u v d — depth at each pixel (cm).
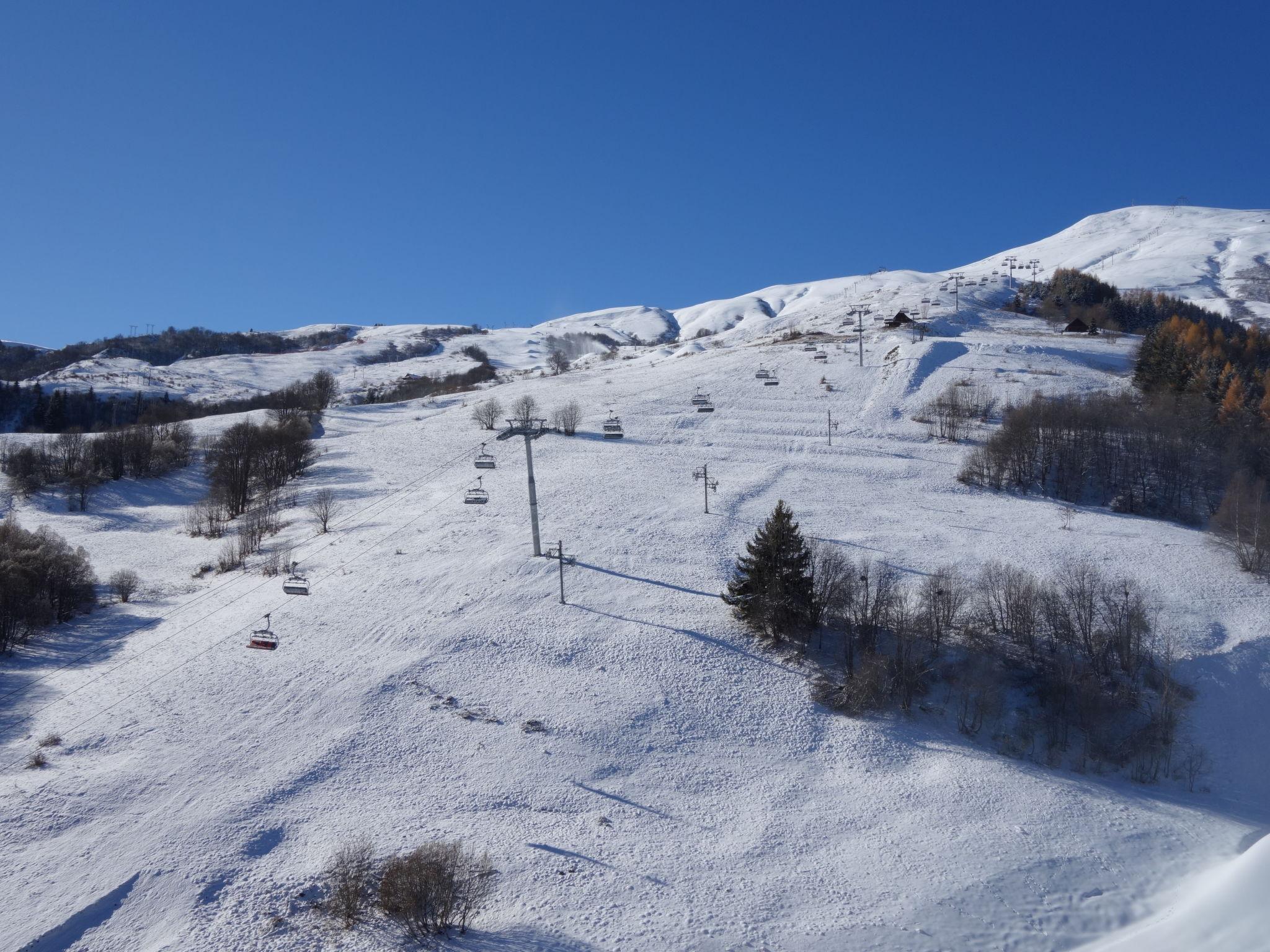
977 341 15925
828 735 5325
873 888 4088
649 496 9081
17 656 6144
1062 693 5506
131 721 5244
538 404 14175
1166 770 5191
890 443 11200
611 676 5734
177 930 3672
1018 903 4038
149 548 8881
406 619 6438
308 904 3806
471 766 4884
